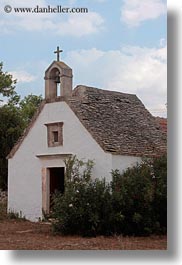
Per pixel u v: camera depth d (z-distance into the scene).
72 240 17.84
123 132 23.28
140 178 20.05
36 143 24.42
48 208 23.55
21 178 24.92
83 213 19.16
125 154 21.75
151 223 19.62
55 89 24.41
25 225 22.41
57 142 23.53
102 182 20.14
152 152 22.89
